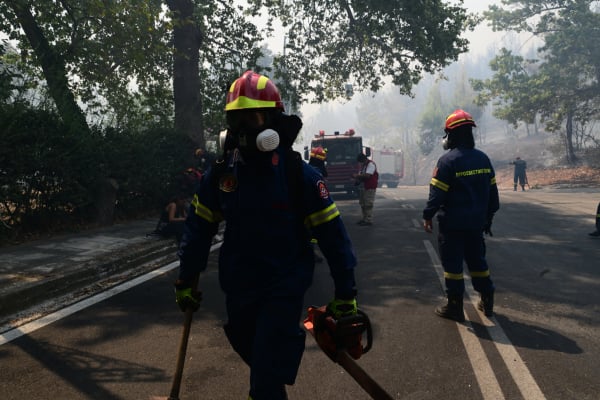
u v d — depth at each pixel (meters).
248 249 2.23
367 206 12.17
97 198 10.67
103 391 3.46
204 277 6.86
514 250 8.56
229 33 18.83
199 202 2.37
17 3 11.52
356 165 23.52
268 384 2.12
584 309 5.21
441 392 3.40
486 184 4.74
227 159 2.27
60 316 5.14
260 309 2.23
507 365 3.82
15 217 8.85
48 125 9.05
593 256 7.93
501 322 4.83
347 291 2.23
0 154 8.07
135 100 15.23
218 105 17.56
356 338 2.25
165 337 4.51
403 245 9.22
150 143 12.38
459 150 4.75
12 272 6.35
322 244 2.26
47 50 12.23
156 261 7.97
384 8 20.50
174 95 16.22
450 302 4.91
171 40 16.94
